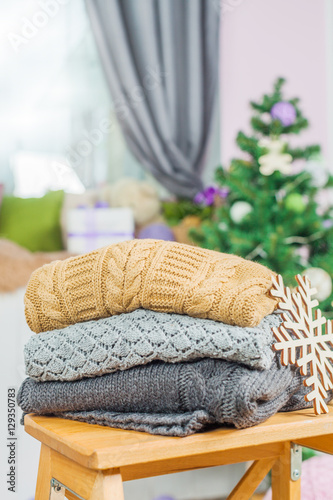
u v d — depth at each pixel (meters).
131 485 1.37
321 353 0.49
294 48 2.48
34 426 0.49
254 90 2.46
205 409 0.43
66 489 0.50
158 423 0.42
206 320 0.45
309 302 0.50
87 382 0.47
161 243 0.49
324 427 0.46
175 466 0.48
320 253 1.61
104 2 2.21
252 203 1.59
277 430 0.44
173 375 0.44
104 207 2.07
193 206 2.27
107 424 0.46
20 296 1.41
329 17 2.47
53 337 0.49
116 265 0.48
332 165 2.44
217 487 1.45
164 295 0.46
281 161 1.54
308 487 0.86
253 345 0.42
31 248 2.00
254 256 1.55
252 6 2.45
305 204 1.58
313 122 2.46
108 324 0.47
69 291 0.50
